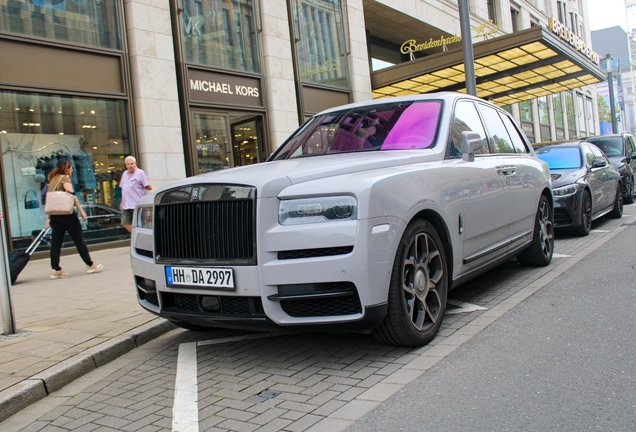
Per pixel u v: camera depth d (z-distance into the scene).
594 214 9.55
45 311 5.88
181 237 3.93
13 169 9.88
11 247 9.79
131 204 9.66
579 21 50.06
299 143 5.33
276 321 3.55
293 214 3.57
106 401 3.58
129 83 11.54
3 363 4.13
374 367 3.68
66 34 10.66
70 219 8.27
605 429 2.57
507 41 16.33
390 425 2.82
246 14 14.35
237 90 13.84
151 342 4.86
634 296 4.80
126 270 8.45
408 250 3.87
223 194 3.70
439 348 3.93
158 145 11.79
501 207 5.24
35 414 3.49
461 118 5.17
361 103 5.60
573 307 4.66
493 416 2.80
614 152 14.20
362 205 3.51
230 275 3.63
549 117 39.31
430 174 4.17
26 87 9.93
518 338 3.99
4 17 9.78
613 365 3.32
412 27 22.70
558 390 3.04
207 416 3.15
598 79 22.78
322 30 17.00
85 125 10.89
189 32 12.85
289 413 3.08
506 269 6.62
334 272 3.46
